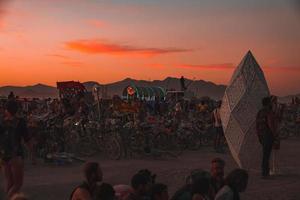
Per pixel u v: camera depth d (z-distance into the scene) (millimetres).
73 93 31344
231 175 5965
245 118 12531
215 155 17125
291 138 24250
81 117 17391
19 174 8102
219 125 17859
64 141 16141
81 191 6074
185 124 19062
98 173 6207
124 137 16297
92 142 16609
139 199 5977
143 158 16062
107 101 26156
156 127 17672
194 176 6203
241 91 12641
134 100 25766
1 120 8094
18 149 8078
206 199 5730
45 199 9758
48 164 14359
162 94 39250
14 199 4523
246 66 12789
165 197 5891
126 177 12180
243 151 12617
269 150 11727
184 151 18312
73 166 14219
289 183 11289
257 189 10586
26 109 24688
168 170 13219
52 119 16625
